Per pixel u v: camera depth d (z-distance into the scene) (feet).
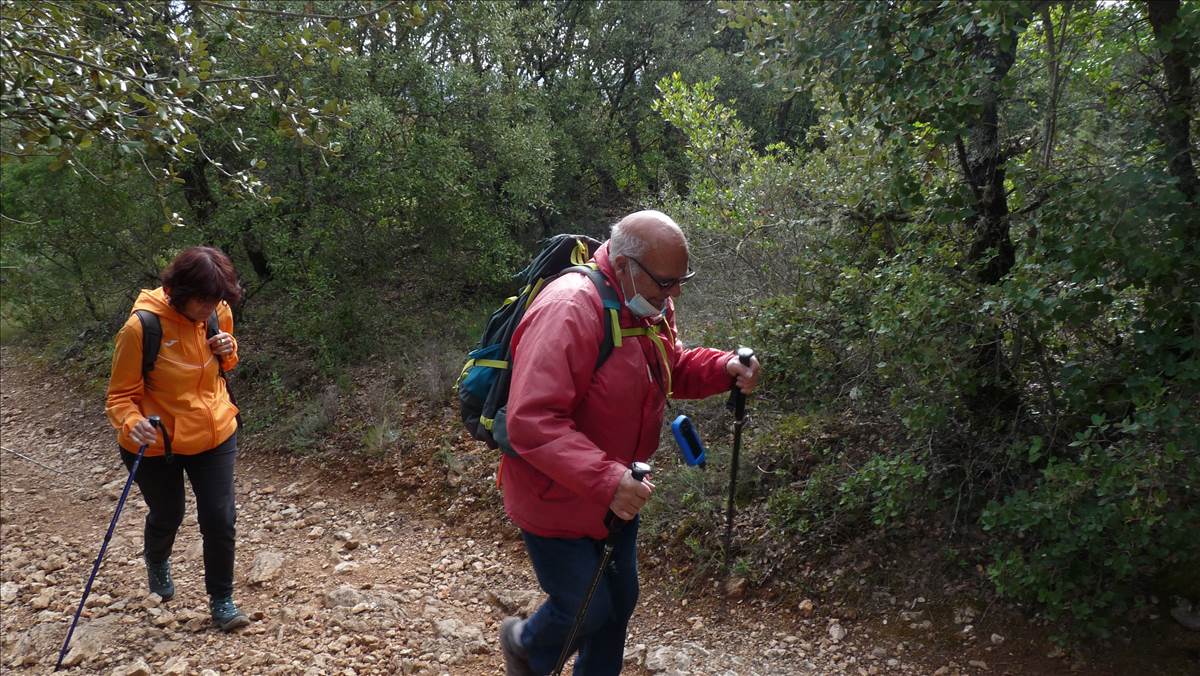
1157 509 9.76
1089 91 10.53
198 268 11.69
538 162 28.12
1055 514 10.09
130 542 17.43
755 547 13.37
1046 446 11.57
